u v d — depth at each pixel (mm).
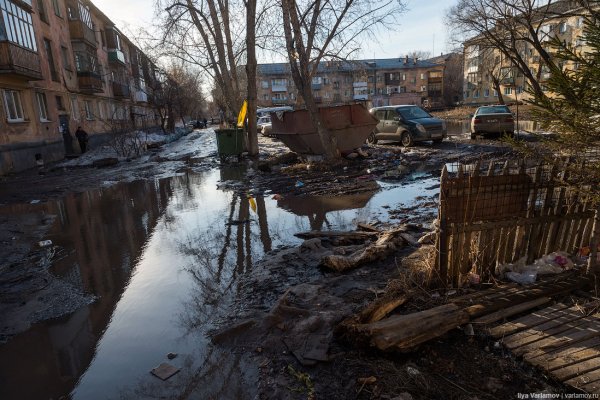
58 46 22156
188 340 3412
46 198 10742
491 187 3523
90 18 28016
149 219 7746
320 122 12219
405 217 6398
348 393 2549
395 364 2770
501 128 15617
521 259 3834
